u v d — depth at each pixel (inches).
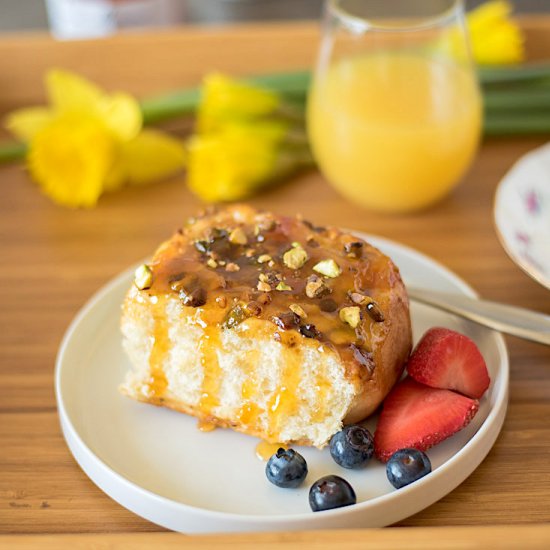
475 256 28.8
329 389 23.2
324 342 23.1
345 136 29.3
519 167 28.9
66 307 27.8
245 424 23.9
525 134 32.7
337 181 30.4
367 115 29.0
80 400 24.8
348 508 22.0
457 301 25.7
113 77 34.2
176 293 23.9
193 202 31.2
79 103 31.6
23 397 25.4
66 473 23.8
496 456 23.7
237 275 24.1
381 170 29.3
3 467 23.9
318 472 23.3
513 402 24.8
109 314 26.4
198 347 23.8
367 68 29.1
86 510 23.1
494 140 32.9
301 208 30.8
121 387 24.6
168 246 24.9
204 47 34.0
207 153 30.6
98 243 29.8
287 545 20.6
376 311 23.5
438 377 23.7
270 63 34.3
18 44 33.6
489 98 32.4
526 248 26.7
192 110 32.6
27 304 27.9
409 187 29.5
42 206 31.1
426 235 29.6
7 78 33.9
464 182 31.4
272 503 22.8
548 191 28.4
